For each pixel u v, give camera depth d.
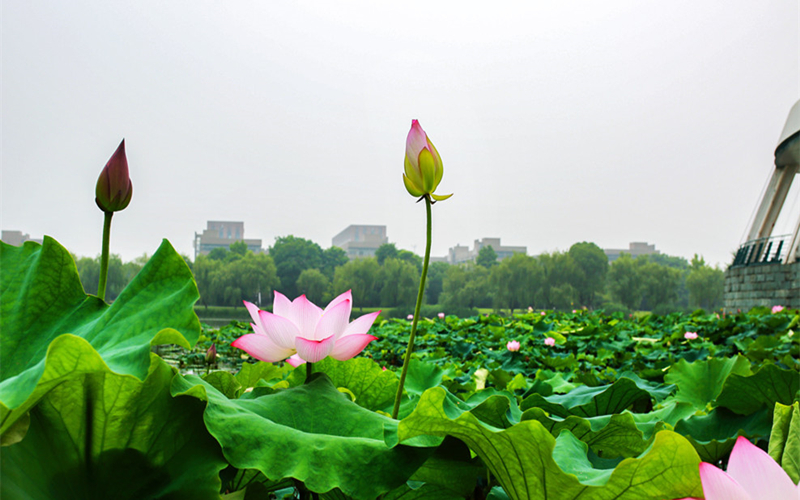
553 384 2.80
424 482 1.08
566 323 10.73
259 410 0.97
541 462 0.79
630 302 49.22
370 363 1.44
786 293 19.39
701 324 9.20
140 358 0.77
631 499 0.75
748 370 2.25
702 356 5.39
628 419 1.23
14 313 0.97
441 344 7.86
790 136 21.14
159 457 0.85
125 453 0.85
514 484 0.89
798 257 19.45
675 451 0.66
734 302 22.58
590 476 0.82
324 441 0.87
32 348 0.93
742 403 1.62
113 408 0.83
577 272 48.78
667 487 0.71
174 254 1.01
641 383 2.67
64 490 0.77
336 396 1.08
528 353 6.11
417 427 0.85
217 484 0.80
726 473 0.54
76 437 0.83
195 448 0.85
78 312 1.00
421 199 1.15
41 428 0.79
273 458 0.81
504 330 9.07
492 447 0.84
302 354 1.09
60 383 0.74
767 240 21.12
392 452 0.88
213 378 1.39
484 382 3.61
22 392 0.67
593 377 3.05
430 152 1.09
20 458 0.71
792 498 0.53
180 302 0.92
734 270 22.73
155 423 0.86
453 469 1.04
